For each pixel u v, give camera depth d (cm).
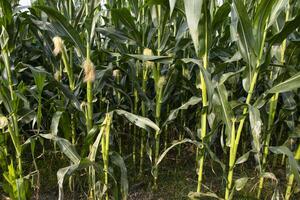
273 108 260
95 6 243
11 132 237
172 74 287
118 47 302
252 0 284
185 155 405
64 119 268
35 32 301
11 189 251
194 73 373
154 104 296
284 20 245
